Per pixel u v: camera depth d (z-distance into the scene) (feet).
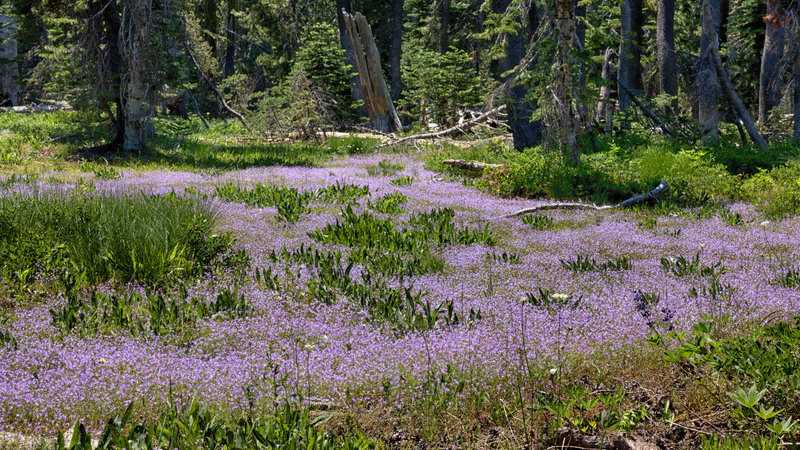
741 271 22.77
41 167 48.62
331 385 13.23
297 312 18.28
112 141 58.49
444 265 24.18
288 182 46.62
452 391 12.92
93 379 13.06
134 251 20.99
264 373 13.02
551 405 11.17
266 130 85.61
